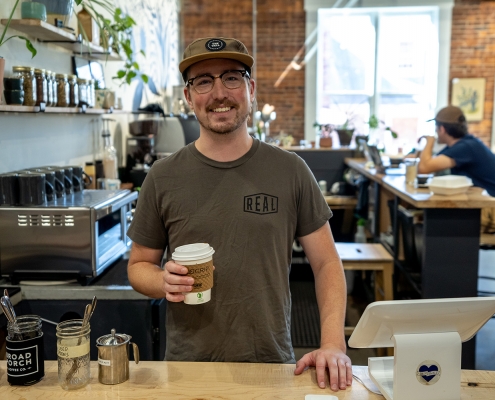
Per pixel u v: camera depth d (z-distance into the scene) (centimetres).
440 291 286
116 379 122
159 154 397
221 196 145
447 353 112
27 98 210
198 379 124
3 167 220
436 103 765
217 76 139
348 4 752
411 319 109
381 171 427
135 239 152
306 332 360
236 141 145
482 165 372
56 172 223
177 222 147
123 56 369
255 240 144
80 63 305
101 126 344
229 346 144
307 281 489
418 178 338
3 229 199
